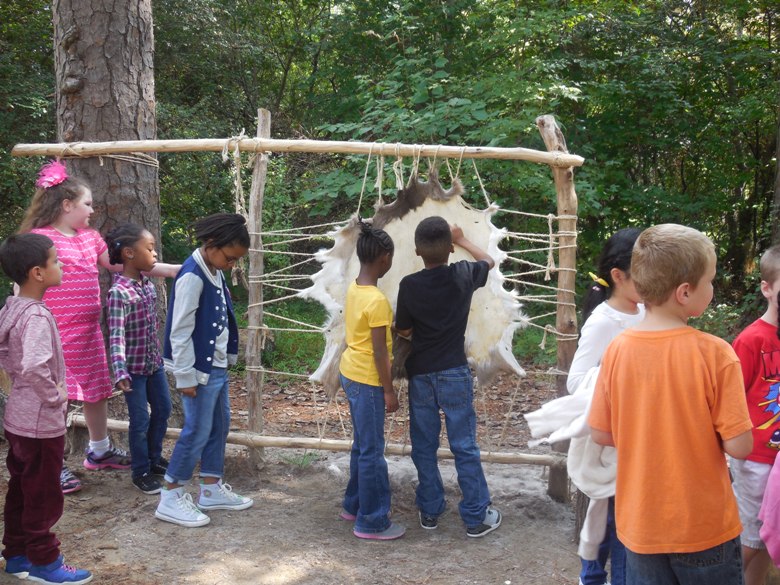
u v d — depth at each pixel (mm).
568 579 3188
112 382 4531
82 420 4586
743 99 11312
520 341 8547
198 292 3549
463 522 3738
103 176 4680
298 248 10492
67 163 4688
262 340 4270
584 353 2684
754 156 13477
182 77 12961
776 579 3074
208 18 12164
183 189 11125
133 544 3436
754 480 2684
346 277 3934
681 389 1983
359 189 7512
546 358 7941
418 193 3895
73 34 4676
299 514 3854
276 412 6277
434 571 3238
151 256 4016
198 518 3648
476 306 3912
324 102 12727
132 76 4824
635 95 10953
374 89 8898
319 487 4250
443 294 3449
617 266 2635
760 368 2672
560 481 3998
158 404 4156
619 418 2109
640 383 2053
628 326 2658
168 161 11078
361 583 3119
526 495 4070
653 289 2037
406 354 3820
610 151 11594
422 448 3590
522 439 5504
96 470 4363
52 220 3957
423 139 7926
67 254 3936
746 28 13273
